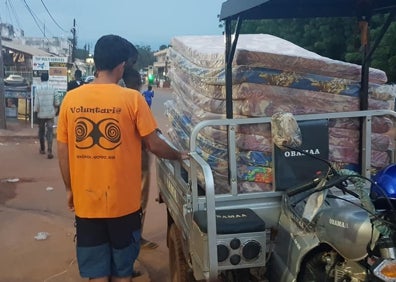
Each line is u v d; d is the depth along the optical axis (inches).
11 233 233.5
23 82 933.2
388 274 85.0
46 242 223.0
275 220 125.0
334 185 106.3
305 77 129.0
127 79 184.2
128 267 128.1
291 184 124.6
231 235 104.3
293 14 149.2
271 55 125.1
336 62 131.3
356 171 136.2
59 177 366.6
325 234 99.7
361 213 94.0
